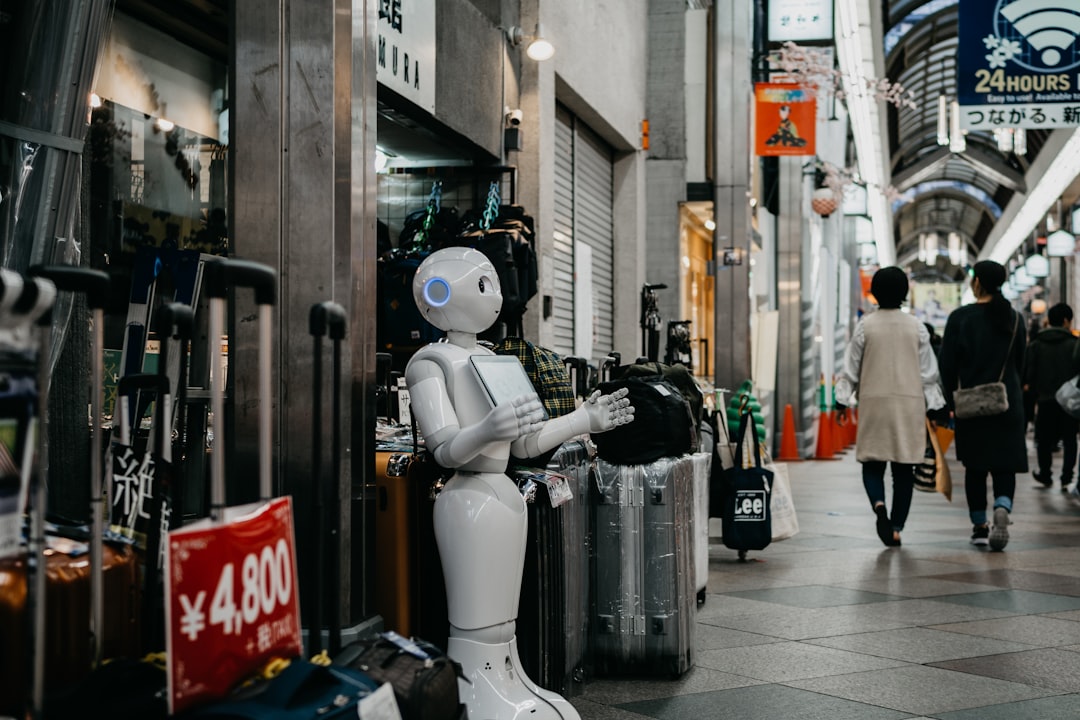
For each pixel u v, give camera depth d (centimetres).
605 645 442
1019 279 4362
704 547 591
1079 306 3466
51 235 370
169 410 277
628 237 1242
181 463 268
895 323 801
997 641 505
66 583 228
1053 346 1291
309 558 383
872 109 2359
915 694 417
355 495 385
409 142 789
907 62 3972
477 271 347
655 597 440
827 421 1861
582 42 1014
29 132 362
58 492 415
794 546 814
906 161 5831
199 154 577
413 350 649
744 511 721
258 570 224
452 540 336
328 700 220
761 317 1277
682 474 451
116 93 511
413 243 681
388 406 491
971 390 786
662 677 441
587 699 411
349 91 398
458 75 755
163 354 270
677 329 898
